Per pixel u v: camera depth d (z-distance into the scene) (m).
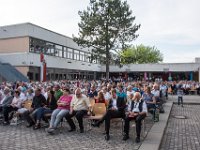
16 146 8.02
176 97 27.62
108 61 37.66
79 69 47.03
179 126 11.77
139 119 8.70
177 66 51.81
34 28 34.03
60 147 7.92
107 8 37.19
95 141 8.66
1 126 11.17
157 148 7.59
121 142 8.52
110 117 9.13
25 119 11.63
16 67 33.16
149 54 88.56
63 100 10.41
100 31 37.00
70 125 10.24
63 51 41.78
